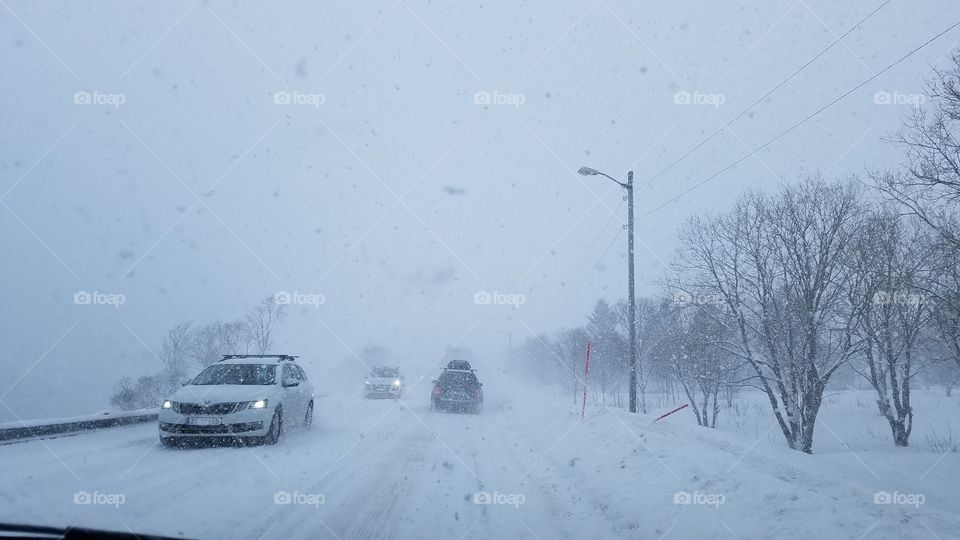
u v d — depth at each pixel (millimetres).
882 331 12023
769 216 12633
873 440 14031
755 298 12953
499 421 16109
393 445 10781
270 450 9641
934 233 10766
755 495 5672
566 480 7949
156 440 10359
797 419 11852
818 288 11766
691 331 14922
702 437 8922
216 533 5051
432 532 5453
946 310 10133
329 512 5980
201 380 10969
